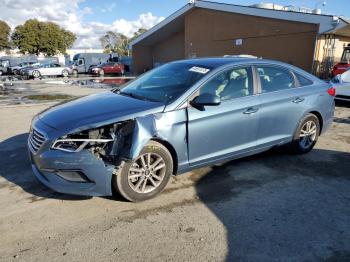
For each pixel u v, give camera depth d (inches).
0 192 156.6
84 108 154.6
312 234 127.2
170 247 117.9
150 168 148.1
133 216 137.7
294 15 802.2
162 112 148.0
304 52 803.4
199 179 174.6
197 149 159.6
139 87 179.9
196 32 1126.4
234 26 984.3
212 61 182.1
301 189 165.3
